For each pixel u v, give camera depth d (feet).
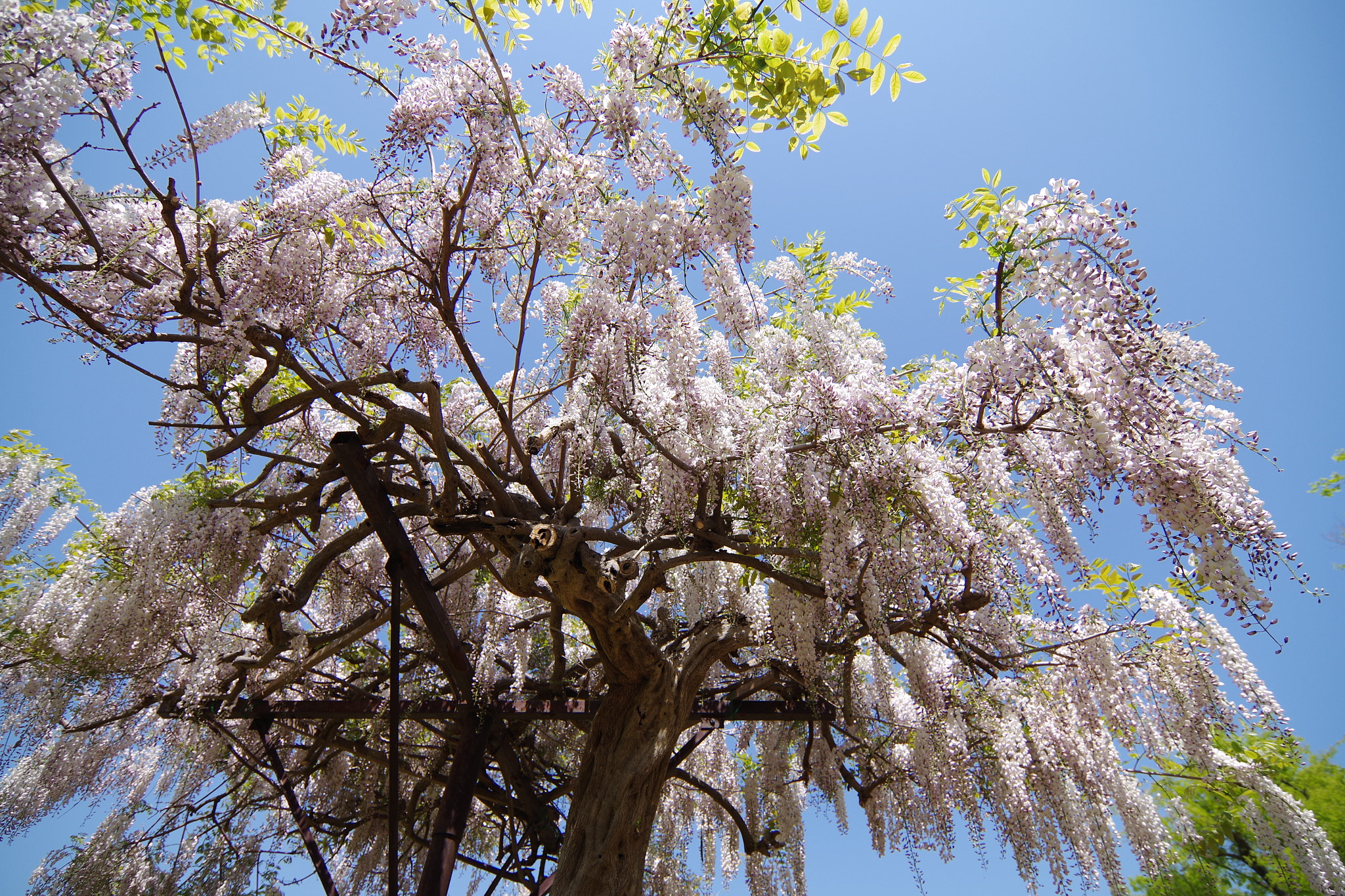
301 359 14.51
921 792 18.37
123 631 16.63
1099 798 16.44
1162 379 10.62
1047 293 10.61
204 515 16.40
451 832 14.70
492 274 14.20
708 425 13.24
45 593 18.93
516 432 17.87
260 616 12.73
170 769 22.38
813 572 15.28
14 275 10.27
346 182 12.89
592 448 14.71
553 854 19.60
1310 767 20.26
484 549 15.48
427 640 18.92
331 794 22.66
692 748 17.80
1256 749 18.84
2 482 21.06
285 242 11.94
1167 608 15.62
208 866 20.10
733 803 23.13
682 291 12.91
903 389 13.97
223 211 12.14
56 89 9.48
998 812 16.85
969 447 13.01
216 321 11.64
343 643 17.19
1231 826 19.30
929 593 14.03
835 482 13.02
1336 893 16.08
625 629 14.06
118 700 18.48
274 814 22.70
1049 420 12.45
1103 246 10.30
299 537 18.28
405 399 18.37
